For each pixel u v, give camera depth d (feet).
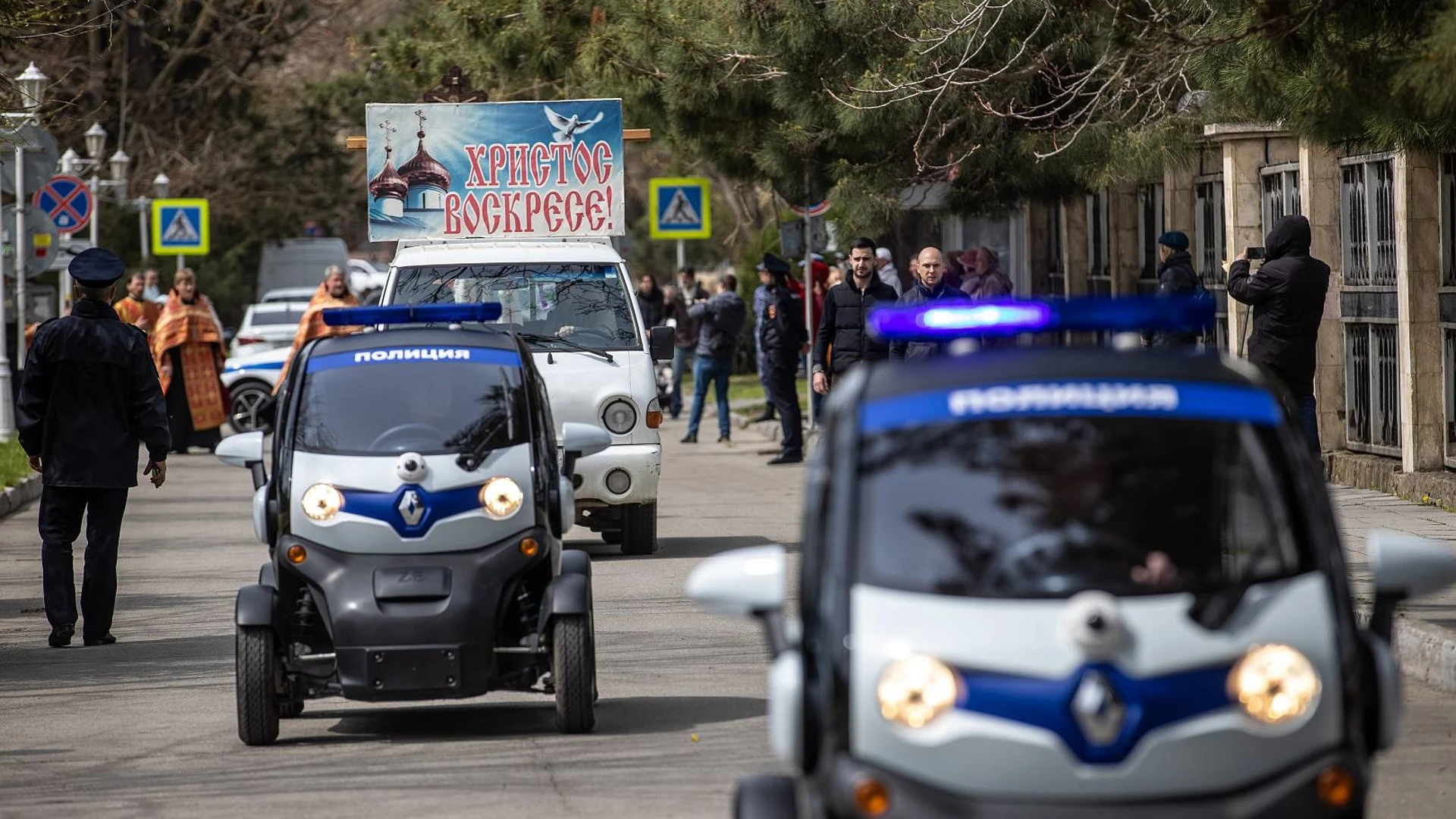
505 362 110.52
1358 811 56.08
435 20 352.08
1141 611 56.75
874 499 60.39
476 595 100.42
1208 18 138.51
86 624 138.31
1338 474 211.41
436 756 98.99
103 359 139.44
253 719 101.35
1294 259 166.50
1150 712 54.90
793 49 216.54
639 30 242.37
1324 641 57.47
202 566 181.47
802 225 284.41
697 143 271.08
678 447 314.96
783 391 277.85
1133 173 197.06
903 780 54.90
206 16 537.65
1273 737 55.57
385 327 119.85
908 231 319.47
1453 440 196.95
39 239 318.04
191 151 595.47
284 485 104.27
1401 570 62.90
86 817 87.45
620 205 198.70
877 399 63.36
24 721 110.63
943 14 200.23
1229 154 228.02
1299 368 167.43
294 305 445.78
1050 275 324.60
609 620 143.13
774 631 65.62
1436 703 107.34
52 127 271.08
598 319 181.27
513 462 104.94
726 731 103.19
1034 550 58.75
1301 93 125.18
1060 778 54.39
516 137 197.98
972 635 56.08
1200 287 193.06
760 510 218.79
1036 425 61.67
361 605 99.55
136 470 140.67
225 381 360.07
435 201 197.67
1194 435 61.46
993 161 232.94
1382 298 207.82
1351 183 213.66
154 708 113.91
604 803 87.71
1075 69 206.39
